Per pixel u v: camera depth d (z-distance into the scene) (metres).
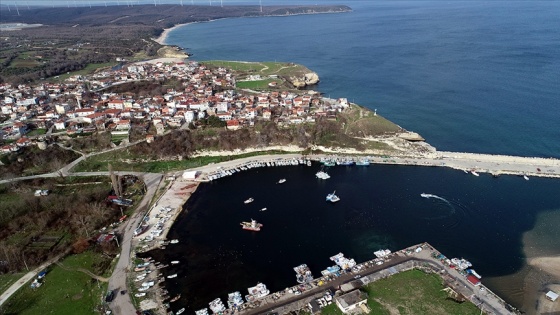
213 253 124.31
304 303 100.56
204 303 103.56
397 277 108.81
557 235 128.38
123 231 135.50
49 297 104.94
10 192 156.88
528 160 176.25
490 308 97.06
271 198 156.75
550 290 105.12
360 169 178.62
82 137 198.50
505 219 137.25
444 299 100.56
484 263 116.25
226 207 151.00
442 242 126.19
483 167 172.12
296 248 125.88
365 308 97.62
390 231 132.75
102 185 165.50
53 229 135.25
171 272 115.81
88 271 115.31
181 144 197.50
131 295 105.75
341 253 121.50
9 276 113.06
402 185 162.25
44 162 179.62
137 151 191.62
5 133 195.00
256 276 113.69
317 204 151.12
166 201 155.12
